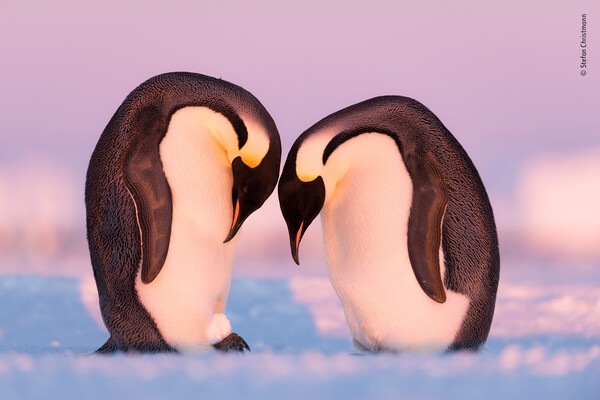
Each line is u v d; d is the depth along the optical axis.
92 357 15.19
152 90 17.00
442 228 17.53
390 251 17.23
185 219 16.84
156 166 16.69
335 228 17.78
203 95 16.98
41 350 18.06
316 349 18.27
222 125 17.02
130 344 17.20
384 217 17.19
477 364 13.42
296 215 17.50
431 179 17.19
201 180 16.88
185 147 16.81
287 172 17.50
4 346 19.33
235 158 17.27
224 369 12.72
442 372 12.38
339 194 17.58
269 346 19.62
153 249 16.66
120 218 17.06
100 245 17.30
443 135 17.64
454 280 17.61
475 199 17.83
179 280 16.91
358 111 17.34
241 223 17.28
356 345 18.50
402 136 17.19
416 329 17.44
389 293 17.34
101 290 17.47
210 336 17.28
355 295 17.70
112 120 17.61
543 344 18.50
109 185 17.16
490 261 18.00
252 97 17.44
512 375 11.93
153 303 17.00
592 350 14.55
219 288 17.41
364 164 17.22
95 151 17.62
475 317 17.83
